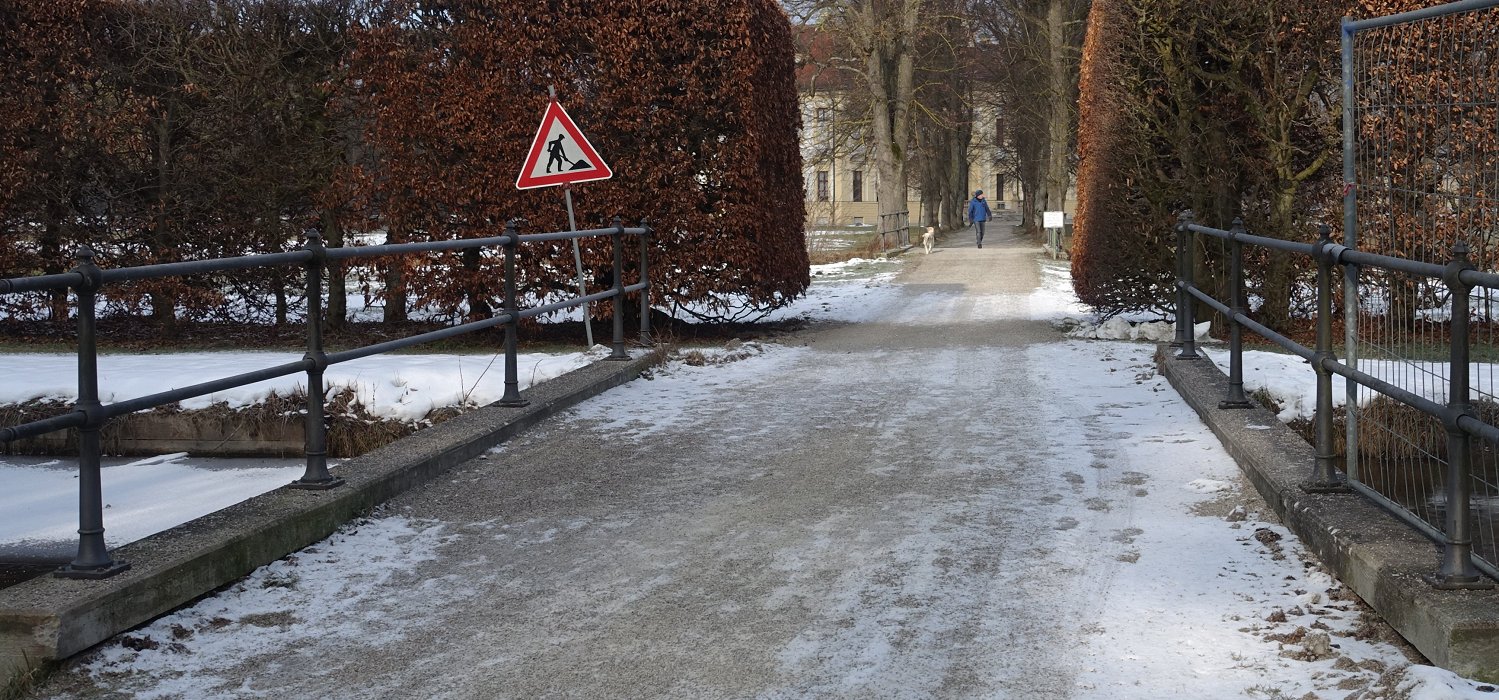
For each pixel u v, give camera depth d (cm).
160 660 397
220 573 465
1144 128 1226
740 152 1233
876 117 3644
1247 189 1234
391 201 1262
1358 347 525
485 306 1299
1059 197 3616
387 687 373
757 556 502
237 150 1341
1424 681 331
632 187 1233
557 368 995
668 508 582
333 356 580
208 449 920
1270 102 1155
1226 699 347
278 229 1375
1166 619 414
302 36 1340
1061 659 381
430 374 957
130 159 1345
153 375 995
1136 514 550
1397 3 1083
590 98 1238
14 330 1405
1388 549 425
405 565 498
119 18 1332
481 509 586
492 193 1243
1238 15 1131
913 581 463
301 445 915
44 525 720
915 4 3581
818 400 877
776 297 1448
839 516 560
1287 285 1214
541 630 421
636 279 1253
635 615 434
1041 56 3653
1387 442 524
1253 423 689
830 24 3662
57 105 1323
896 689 362
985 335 1296
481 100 1232
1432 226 516
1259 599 432
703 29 1210
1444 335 515
